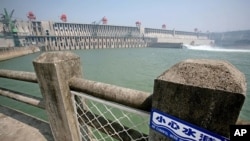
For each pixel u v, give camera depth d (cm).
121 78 2748
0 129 286
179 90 100
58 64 164
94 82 160
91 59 4994
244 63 3919
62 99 177
